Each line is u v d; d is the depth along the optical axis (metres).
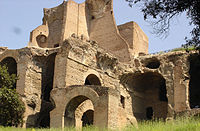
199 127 22.70
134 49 51.53
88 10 53.44
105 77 41.56
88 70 38.72
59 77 35.62
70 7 50.09
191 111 41.25
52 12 51.56
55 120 33.59
